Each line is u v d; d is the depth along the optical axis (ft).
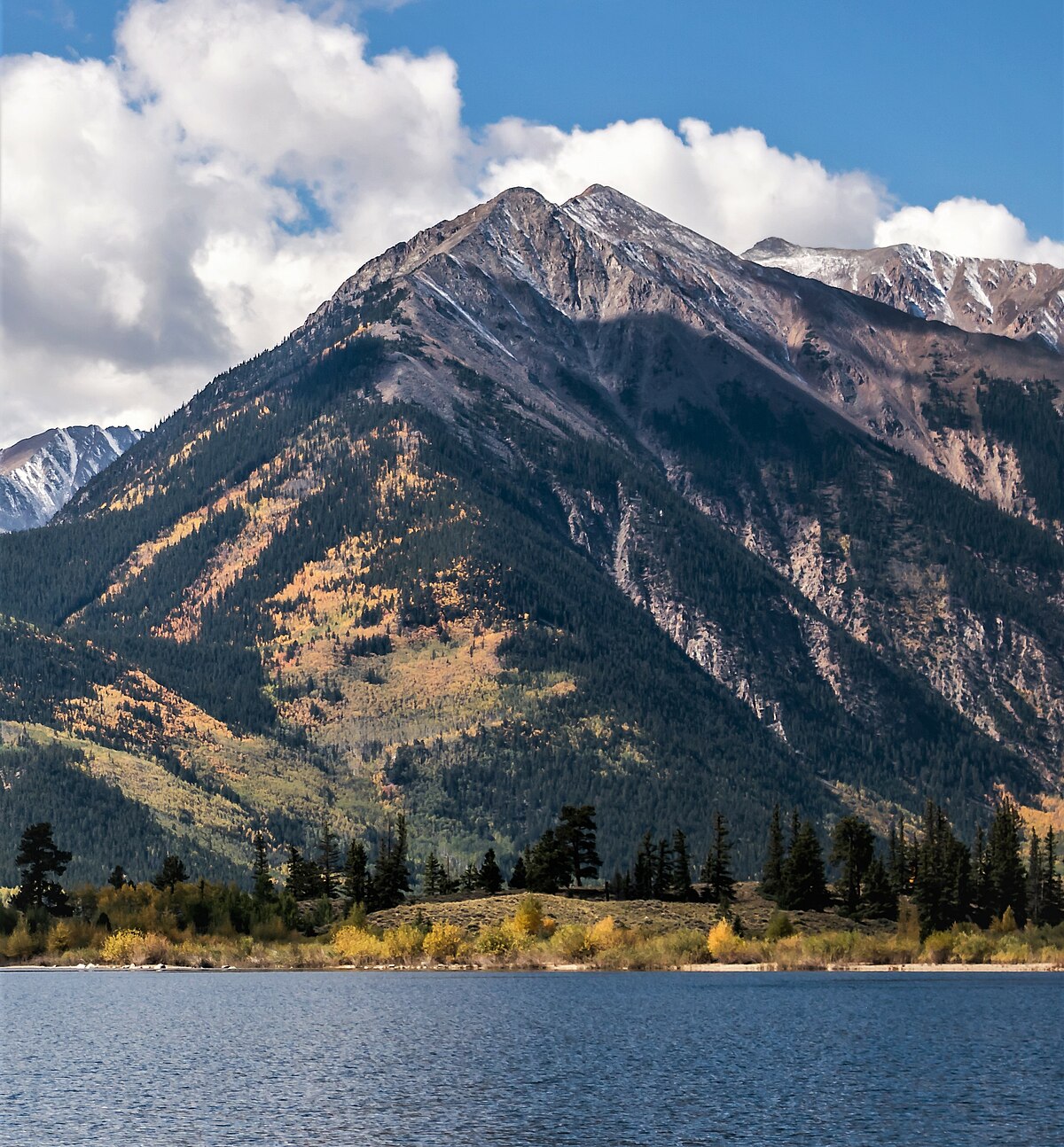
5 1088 479.00
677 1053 553.64
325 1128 421.18
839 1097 466.29
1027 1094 472.03
